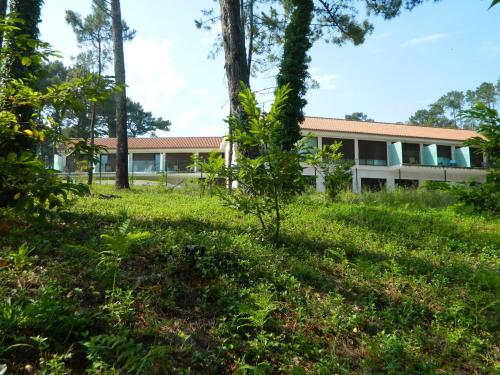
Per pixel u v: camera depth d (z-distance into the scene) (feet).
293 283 15.69
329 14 52.85
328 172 40.22
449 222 30.60
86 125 133.39
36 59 12.90
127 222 14.47
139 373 9.50
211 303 13.74
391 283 17.56
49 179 12.23
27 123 13.62
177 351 10.89
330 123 100.27
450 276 19.17
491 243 25.66
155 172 110.73
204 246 16.92
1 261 13.15
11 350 9.41
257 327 12.57
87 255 14.82
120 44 52.29
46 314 10.20
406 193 46.68
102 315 11.40
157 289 13.52
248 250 17.99
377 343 12.79
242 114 28.81
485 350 13.50
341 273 18.07
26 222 17.69
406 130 105.91
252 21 63.77
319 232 23.90
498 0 6.55
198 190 44.91
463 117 12.55
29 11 23.80
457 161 105.60
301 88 45.27
